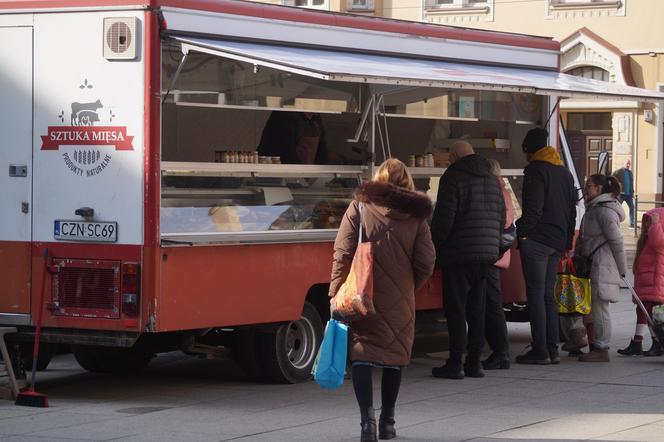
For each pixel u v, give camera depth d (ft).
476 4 128.98
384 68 37.24
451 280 39.63
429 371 41.75
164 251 35.04
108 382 40.50
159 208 35.06
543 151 43.65
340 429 31.45
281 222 38.75
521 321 51.16
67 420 33.01
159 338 39.68
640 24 122.52
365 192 28.86
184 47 35.12
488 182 39.68
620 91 44.21
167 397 37.06
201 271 35.78
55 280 36.35
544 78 45.96
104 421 32.83
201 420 32.94
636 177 124.88
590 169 127.85
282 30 38.50
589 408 34.19
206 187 36.86
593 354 43.75
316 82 40.96
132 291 35.01
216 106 37.50
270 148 40.55
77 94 36.06
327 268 39.55
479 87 37.88
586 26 124.67
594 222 43.93
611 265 43.57
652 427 31.24
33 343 38.19
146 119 35.01
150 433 31.07
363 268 27.96
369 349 28.37
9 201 37.06
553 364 43.21
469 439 29.71
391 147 45.01
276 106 39.68
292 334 39.70
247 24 37.47
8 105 37.06
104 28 35.47
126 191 35.29
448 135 47.65
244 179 38.22
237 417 33.32
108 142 35.58
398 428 31.19
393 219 28.71
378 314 28.43
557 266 43.57
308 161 41.45
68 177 36.19
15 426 32.12
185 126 37.19
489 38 46.80
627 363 43.45
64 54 36.22
